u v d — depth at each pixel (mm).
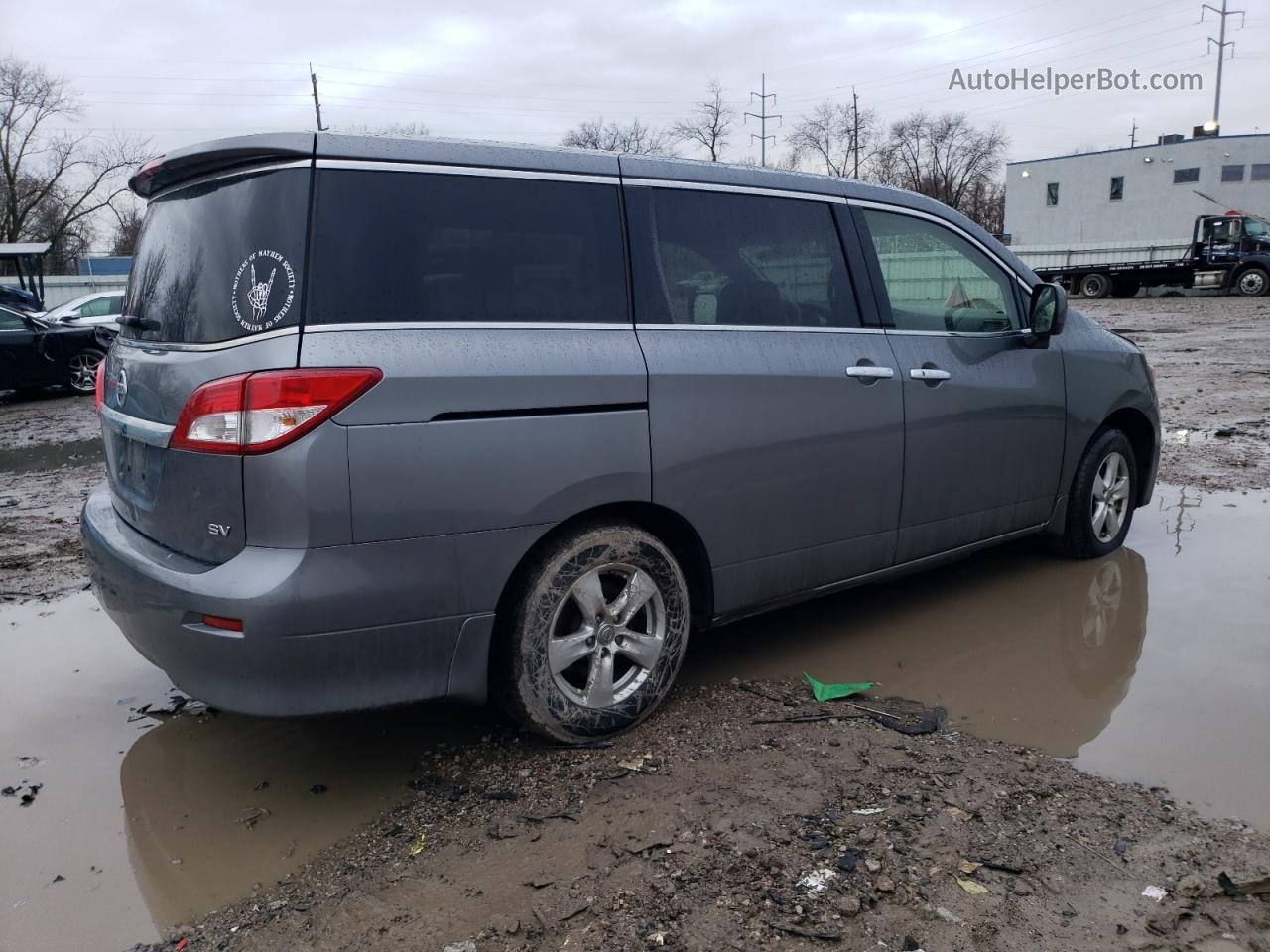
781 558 3678
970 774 3023
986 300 4531
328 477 2654
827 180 3986
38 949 2422
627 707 3295
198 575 2730
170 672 2893
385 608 2771
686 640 3438
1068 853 2598
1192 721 3395
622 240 3309
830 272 3898
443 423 2807
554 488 3012
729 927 2338
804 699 3598
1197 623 4309
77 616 4836
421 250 2895
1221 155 39156
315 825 2910
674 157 3555
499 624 3076
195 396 2750
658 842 2689
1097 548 5188
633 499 3205
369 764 3250
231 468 2682
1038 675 3809
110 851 2834
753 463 3508
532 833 2775
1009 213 46438
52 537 6348
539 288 3102
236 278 2789
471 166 3033
